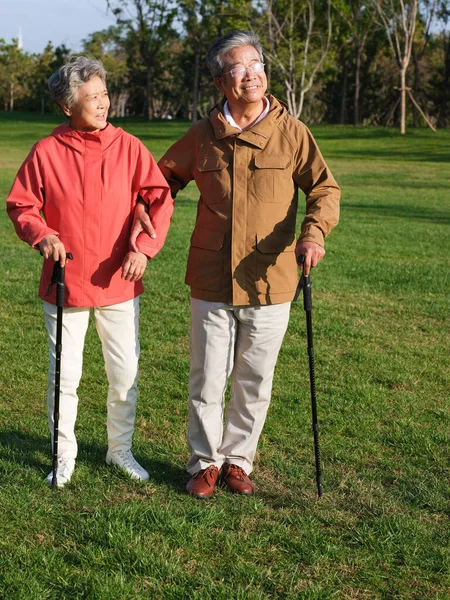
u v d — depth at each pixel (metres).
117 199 3.32
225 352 3.43
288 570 2.84
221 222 3.31
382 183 22.39
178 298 7.22
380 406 4.61
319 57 52.25
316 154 3.37
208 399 3.46
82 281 3.31
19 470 3.56
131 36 63.38
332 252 10.12
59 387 3.32
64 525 3.09
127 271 3.24
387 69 66.81
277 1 48.38
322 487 3.51
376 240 11.34
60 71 3.21
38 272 8.22
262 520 3.18
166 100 75.88
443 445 4.05
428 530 3.14
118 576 2.72
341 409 4.54
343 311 6.93
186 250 9.82
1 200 15.68
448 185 22.03
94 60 3.25
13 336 5.81
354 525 3.17
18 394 4.66
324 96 68.00
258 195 3.28
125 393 3.50
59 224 3.29
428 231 12.46
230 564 2.86
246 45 3.21
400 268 9.06
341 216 14.36
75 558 2.87
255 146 3.28
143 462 3.73
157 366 5.25
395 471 3.72
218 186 3.31
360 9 53.25
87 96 3.20
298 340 5.96
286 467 3.71
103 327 3.43
